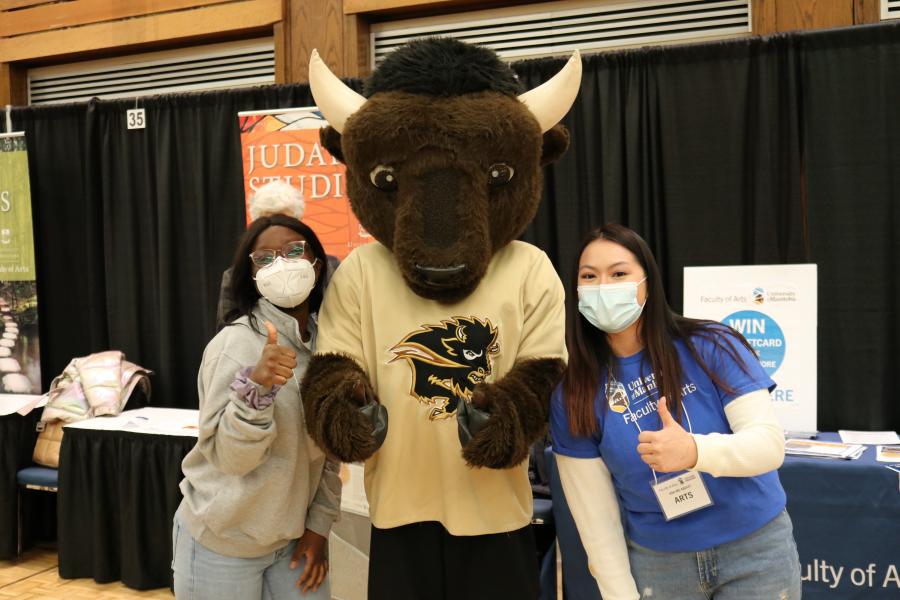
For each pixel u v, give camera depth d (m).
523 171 1.68
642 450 1.41
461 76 1.65
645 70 3.27
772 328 2.87
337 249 3.45
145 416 3.70
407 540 1.68
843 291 3.04
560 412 1.64
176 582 1.74
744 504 1.53
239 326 1.72
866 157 3.00
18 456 3.77
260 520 1.66
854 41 2.99
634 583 1.61
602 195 3.37
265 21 3.99
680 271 3.24
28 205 4.04
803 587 2.45
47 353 4.36
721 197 3.18
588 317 1.58
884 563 2.38
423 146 1.61
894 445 2.68
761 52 3.11
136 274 4.14
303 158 3.46
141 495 3.34
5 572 3.63
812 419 2.81
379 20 3.91
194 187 4.03
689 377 1.58
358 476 2.84
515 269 1.71
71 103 4.24
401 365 1.64
